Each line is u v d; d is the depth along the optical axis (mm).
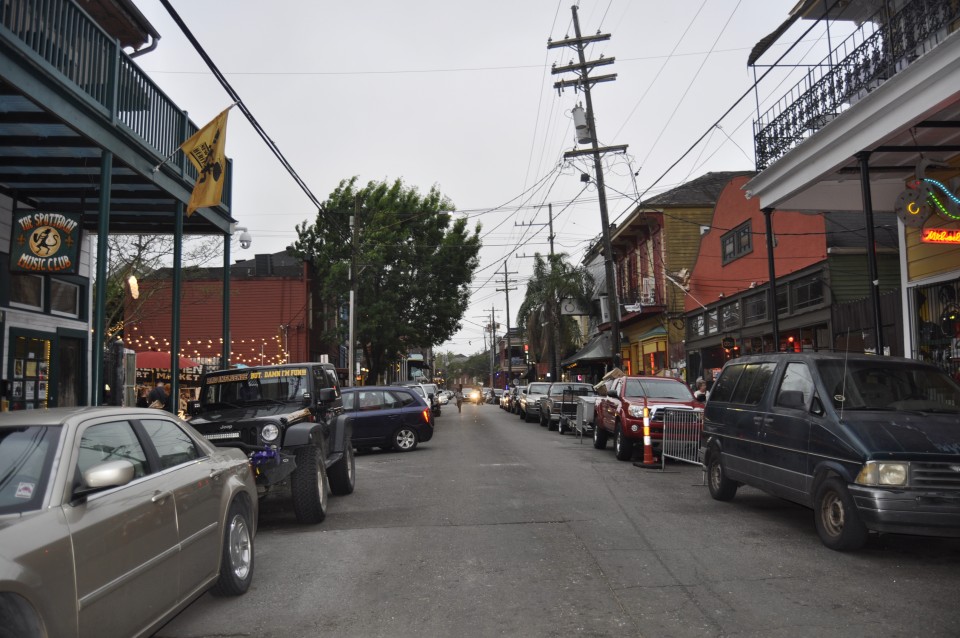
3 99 8797
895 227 18422
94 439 4363
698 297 27422
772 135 13922
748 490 10727
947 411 7355
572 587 5781
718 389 10125
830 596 5461
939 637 4590
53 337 12977
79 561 3662
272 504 10289
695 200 31062
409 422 17562
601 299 38250
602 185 24016
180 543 4742
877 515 6293
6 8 8102
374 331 34188
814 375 7727
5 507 3668
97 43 9898
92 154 10711
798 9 13078
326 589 5902
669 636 4684
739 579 5945
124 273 26109
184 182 12609
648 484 11242
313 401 9828
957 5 9883
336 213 34625
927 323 13383
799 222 19312
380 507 9680
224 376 10008
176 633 4945
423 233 36750
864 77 11258
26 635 3303
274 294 34719
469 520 8539
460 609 5301
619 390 15320
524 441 19797
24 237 9898
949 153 12078
